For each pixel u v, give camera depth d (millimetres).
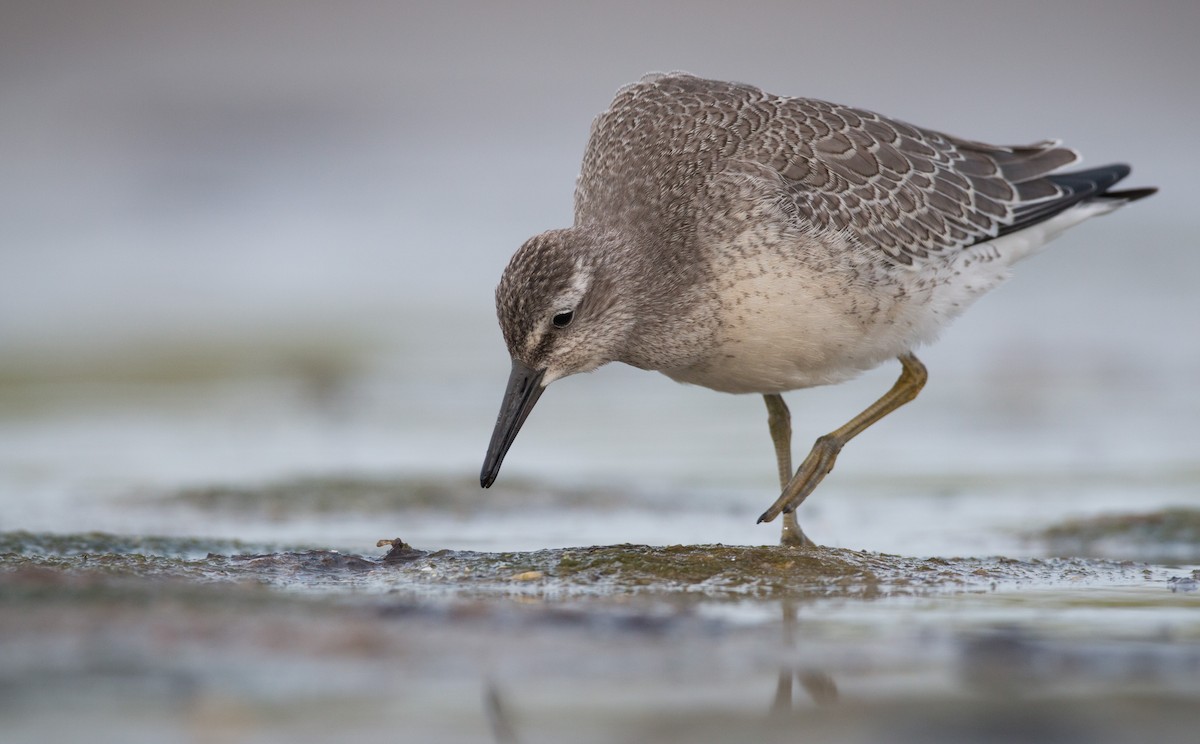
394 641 9039
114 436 21922
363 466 19516
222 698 8055
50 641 8758
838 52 49312
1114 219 35281
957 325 28156
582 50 49062
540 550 12477
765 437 21500
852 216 13953
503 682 8531
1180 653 9406
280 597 9984
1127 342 26734
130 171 40094
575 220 14797
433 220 36938
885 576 11648
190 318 30047
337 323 29828
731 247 13523
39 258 34219
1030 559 12594
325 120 44281
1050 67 48156
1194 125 44875
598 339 13586
